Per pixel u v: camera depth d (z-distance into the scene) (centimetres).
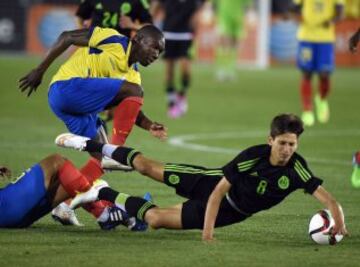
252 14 9212
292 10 5191
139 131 4766
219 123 5241
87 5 3472
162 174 2262
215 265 1991
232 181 2153
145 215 2269
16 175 3281
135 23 3462
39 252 2088
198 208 2230
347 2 8744
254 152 2153
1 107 5775
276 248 2184
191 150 4138
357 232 2428
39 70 2622
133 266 1970
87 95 2566
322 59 5162
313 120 5409
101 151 2328
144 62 2569
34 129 4769
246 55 9312
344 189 3183
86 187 2298
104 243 2200
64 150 4003
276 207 2794
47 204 2297
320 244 2234
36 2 10106
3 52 9756
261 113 5747
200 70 8731
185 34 5566
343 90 7194
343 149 4244
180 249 2141
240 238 2309
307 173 2177
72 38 2584
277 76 8281
